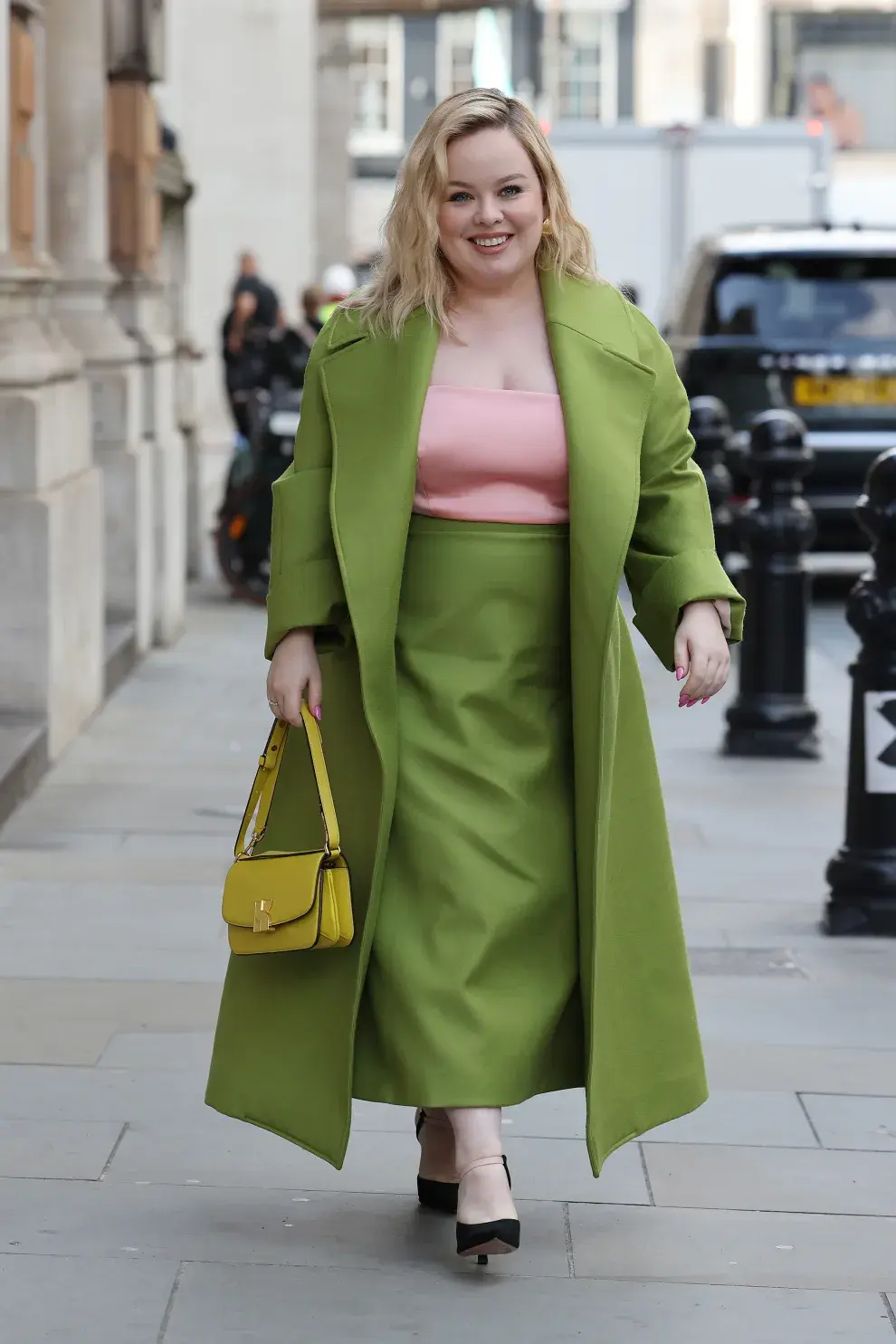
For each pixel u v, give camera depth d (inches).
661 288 1102.4
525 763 166.6
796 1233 180.5
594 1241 177.8
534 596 165.9
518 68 2479.1
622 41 2605.8
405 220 164.4
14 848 321.1
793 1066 225.6
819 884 308.5
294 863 163.0
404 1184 189.6
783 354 625.3
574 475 162.1
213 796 360.2
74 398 416.5
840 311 636.1
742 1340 159.5
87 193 499.5
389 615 162.7
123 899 290.4
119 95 540.7
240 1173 191.6
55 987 247.9
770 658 405.1
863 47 2490.2
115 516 501.4
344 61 1514.5
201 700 456.8
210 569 708.7
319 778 164.7
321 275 1531.7
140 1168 192.5
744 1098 215.2
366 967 165.0
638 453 164.6
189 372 684.1
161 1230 177.9
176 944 267.4
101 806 350.9
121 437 501.4
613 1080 169.3
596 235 1101.7
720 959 267.6
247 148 1142.3
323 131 1521.9
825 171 1095.0
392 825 166.4
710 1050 230.8
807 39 2493.8
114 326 506.0
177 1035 230.8
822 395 625.9
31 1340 156.6
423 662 166.4
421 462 163.8
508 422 163.6
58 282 499.5
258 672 497.0
